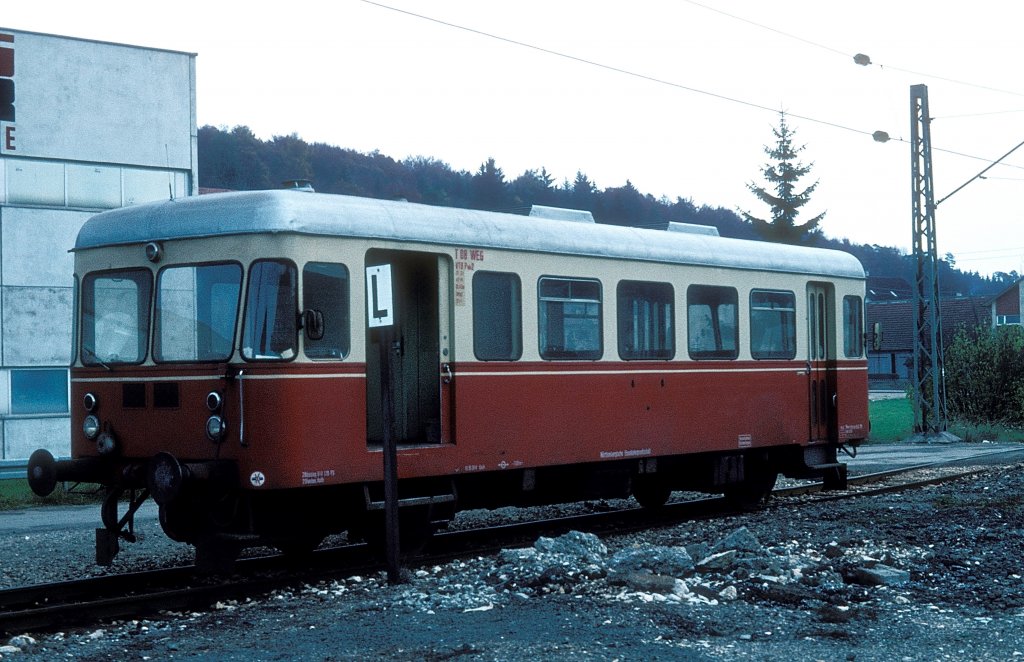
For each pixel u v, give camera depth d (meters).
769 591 9.23
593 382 13.32
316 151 121.19
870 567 10.00
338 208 10.81
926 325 31.80
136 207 11.48
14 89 25.16
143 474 10.80
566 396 12.98
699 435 14.75
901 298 137.88
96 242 11.55
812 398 16.80
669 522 14.84
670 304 14.44
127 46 26.52
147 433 10.97
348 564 11.70
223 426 10.34
